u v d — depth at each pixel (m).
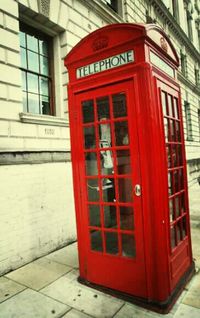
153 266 3.16
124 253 3.48
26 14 5.57
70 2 6.50
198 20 23.22
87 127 3.74
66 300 3.41
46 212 5.21
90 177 3.70
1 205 4.40
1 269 4.29
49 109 6.28
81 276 3.84
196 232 5.96
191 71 19.92
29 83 5.79
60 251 5.28
